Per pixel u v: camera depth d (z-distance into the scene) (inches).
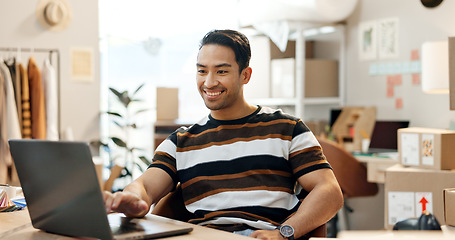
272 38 194.1
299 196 77.5
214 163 77.0
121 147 197.6
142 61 228.5
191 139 79.9
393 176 125.2
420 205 122.8
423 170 123.5
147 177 77.3
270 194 74.6
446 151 121.8
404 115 185.0
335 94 209.6
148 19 227.8
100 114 188.7
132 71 227.1
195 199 77.6
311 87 203.8
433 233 55.4
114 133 216.7
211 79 76.3
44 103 165.0
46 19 180.2
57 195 56.0
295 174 75.9
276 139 76.5
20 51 177.3
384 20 190.9
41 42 180.4
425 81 155.6
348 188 160.1
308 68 203.3
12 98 155.0
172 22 231.0
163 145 80.8
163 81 231.9
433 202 121.6
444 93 166.9
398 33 185.9
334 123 196.9
